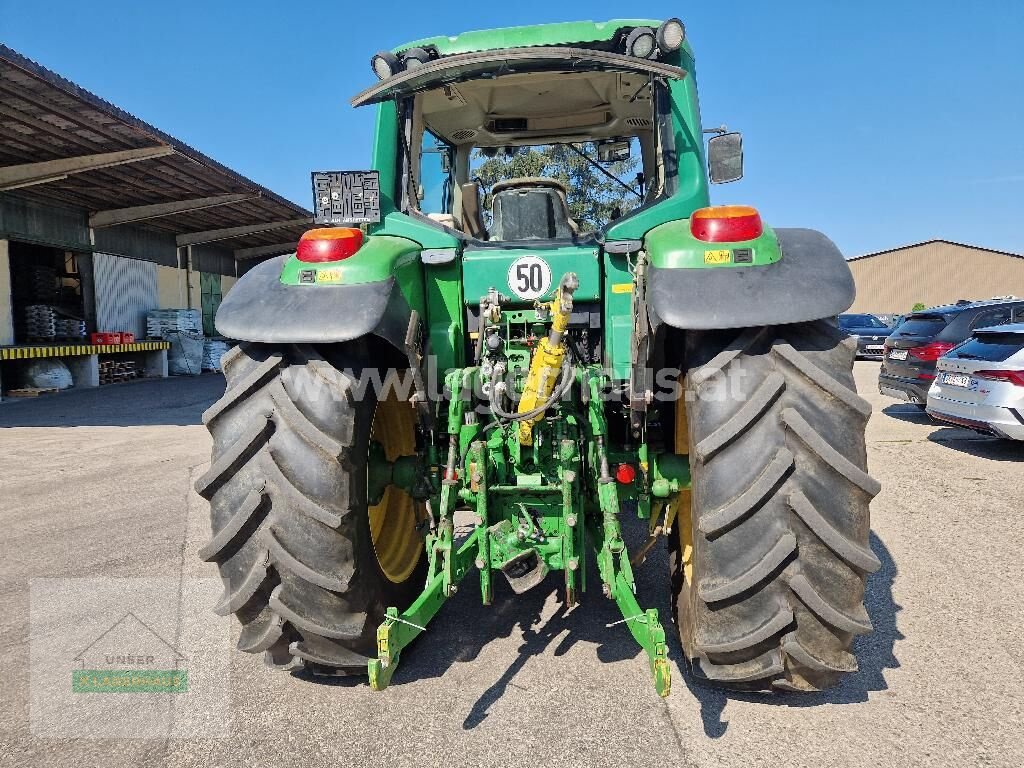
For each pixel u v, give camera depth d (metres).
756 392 1.98
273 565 2.15
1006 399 6.54
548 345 2.35
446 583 2.38
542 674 2.60
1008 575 3.54
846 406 1.97
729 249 2.10
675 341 2.43
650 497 2.70
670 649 2.74
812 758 2.08
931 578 3.51
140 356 19.12
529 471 2.59
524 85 3.31
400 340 2.29
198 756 2.16
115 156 13.23
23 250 16.56
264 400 2.19
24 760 2.16
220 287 23.78
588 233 3.01
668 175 2.92
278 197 17.75
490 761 2.09
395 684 2.55
